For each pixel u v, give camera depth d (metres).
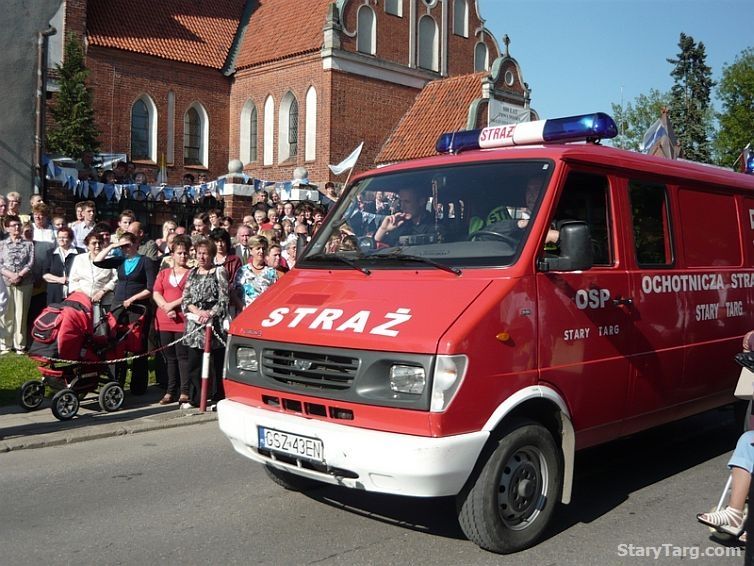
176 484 6.41
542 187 5.37
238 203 20.02
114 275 9.90
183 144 31.64
